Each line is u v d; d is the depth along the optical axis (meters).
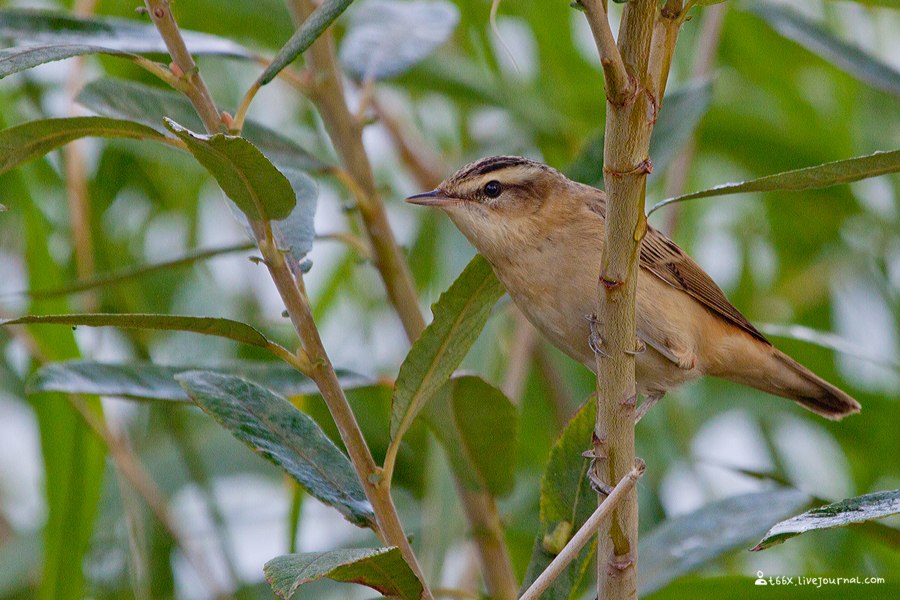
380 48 9.67
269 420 6.52
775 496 8.50
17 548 10.88
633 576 5.91
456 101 12.54
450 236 10.92
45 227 10.21
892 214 12.62
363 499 6.34
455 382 7.38
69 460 9.30
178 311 12.09
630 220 5.38
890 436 11.78
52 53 6.00
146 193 12.79
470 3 12.16
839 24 12.72
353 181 8.89
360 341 12.20
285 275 5.95
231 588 10.23
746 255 13.27
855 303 12.91
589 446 6.82
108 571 10.59
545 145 12.69
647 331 9.32
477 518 8.64
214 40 8.59
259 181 5.58
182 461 11.27
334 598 10.52
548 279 9.05
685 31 12.95
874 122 13.20
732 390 12.22
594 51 12.96
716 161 14.01
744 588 8.07
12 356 12.02
